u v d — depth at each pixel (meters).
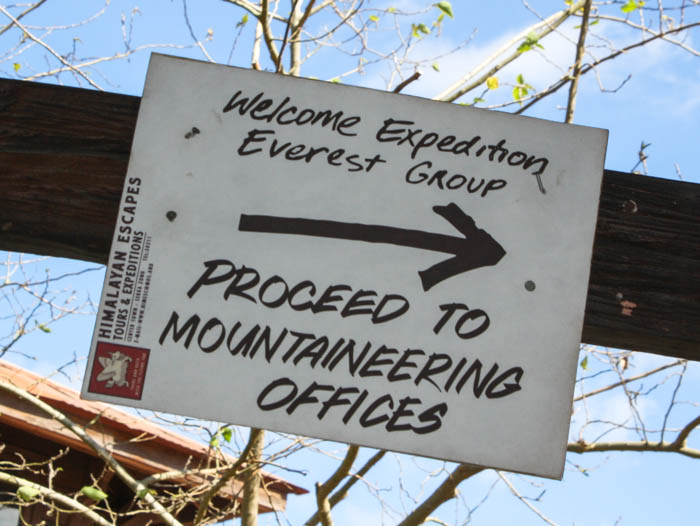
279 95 1.91
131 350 1.72
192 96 1.89
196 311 1.75
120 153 1.96
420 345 1.77
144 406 1.69
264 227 1.82
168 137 1.86
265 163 1.86
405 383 1.74
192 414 1.69
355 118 1.90
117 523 4.76
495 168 1.89
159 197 1.82
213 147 1.86
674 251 1.94
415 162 1.88
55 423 4.18
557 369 1.78
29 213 1.92
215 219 1.81
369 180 1.86
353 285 1.80
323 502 4.29
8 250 1.99
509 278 1.82
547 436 1.73
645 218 1.96
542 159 1.90
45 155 1.95
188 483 4.41
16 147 1.96
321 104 1.91
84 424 4.30
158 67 1.90
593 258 1.93
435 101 1.92
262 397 1.71
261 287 1.78
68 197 1.93
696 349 1.91
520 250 1.84
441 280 1.81
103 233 1.92
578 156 1.91
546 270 1.83
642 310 1.90
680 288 1.91
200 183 1.83
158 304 1.75
